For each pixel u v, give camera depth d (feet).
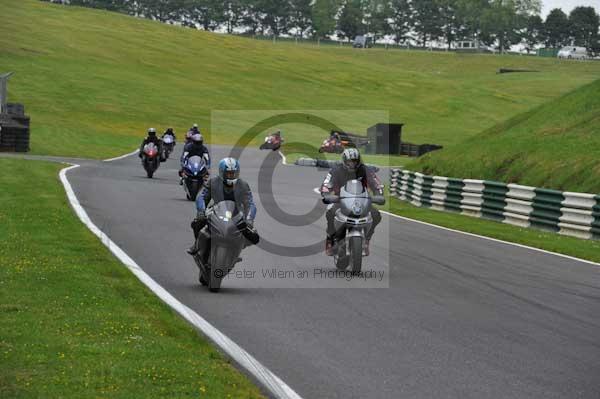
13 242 125.08
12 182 224.12
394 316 93.76
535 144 294.05
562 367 74.38
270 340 81.05
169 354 71.77
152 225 161.07
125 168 330.13
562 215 197.77
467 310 98.58
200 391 61.93
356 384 67.26
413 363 73.97
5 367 64.69
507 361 75.72
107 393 60.13
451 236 177.47
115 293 96.27
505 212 220.02
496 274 127.65
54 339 73.51
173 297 98.73
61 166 301.22
